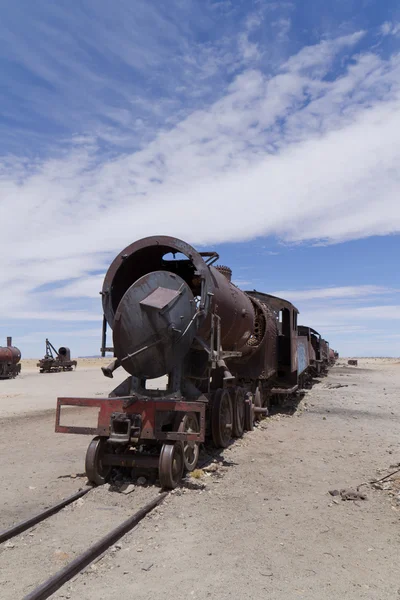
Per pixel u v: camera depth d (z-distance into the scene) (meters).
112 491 6.60
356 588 3.97
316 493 6.67
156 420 6.97
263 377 12.97
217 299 8.41
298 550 4.72
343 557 4.59
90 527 5.21
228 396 9.94
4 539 4.80
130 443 7.69
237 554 4.58
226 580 4.05
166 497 6.34
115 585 3.94
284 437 10.97
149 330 7.29
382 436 11.33
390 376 37.22
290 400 18.73
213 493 6.55
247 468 7.97
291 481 7.26
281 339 16.36
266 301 15.25
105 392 20.98
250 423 11.42
